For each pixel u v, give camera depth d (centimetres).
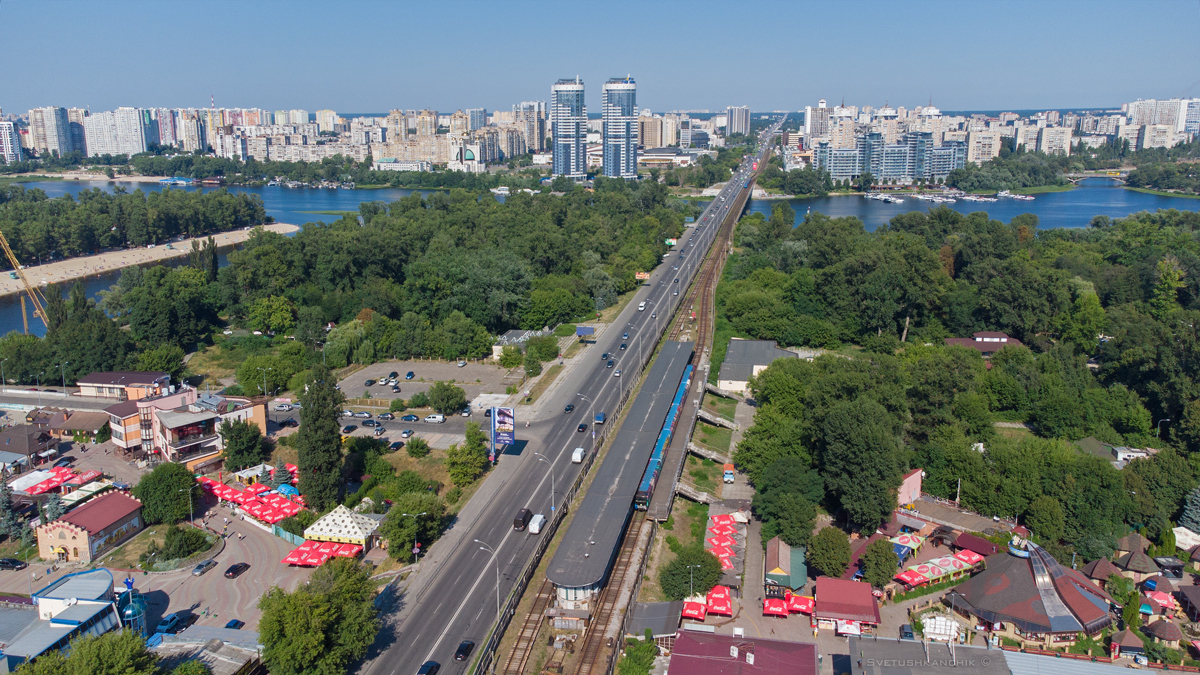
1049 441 19150
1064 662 12500
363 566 14300
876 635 13712
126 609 13175
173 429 19288
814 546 15338
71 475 18675
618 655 12900
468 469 18588
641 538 16425
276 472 18738
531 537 16375
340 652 12056
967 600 14488
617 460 18788
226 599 14375
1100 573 15688
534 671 12444
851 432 16988
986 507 17788
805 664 11881
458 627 13550
